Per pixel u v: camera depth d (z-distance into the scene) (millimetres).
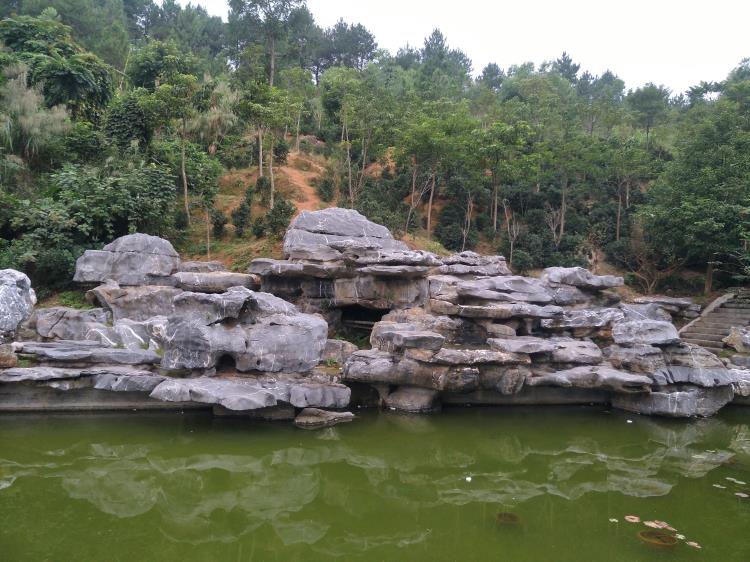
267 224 19500
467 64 68812
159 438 10773
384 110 26531
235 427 11477
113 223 17344
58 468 9406
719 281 23484
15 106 19094
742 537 7484
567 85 51875
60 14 42750
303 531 7617
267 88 23734
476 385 12953
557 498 8930
